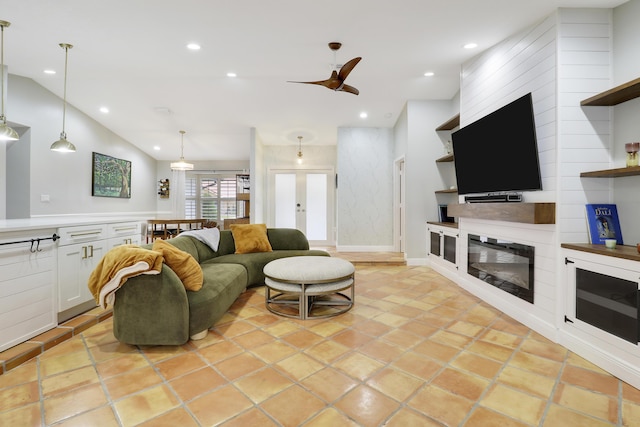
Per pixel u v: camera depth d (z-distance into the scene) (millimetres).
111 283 1998
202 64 3672
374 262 4934
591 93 2309
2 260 1988
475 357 2027
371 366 1906
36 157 4516
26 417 1453
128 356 2035
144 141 7031
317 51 3330
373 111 5301
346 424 1404
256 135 6156
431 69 3846
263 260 3709
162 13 2609
